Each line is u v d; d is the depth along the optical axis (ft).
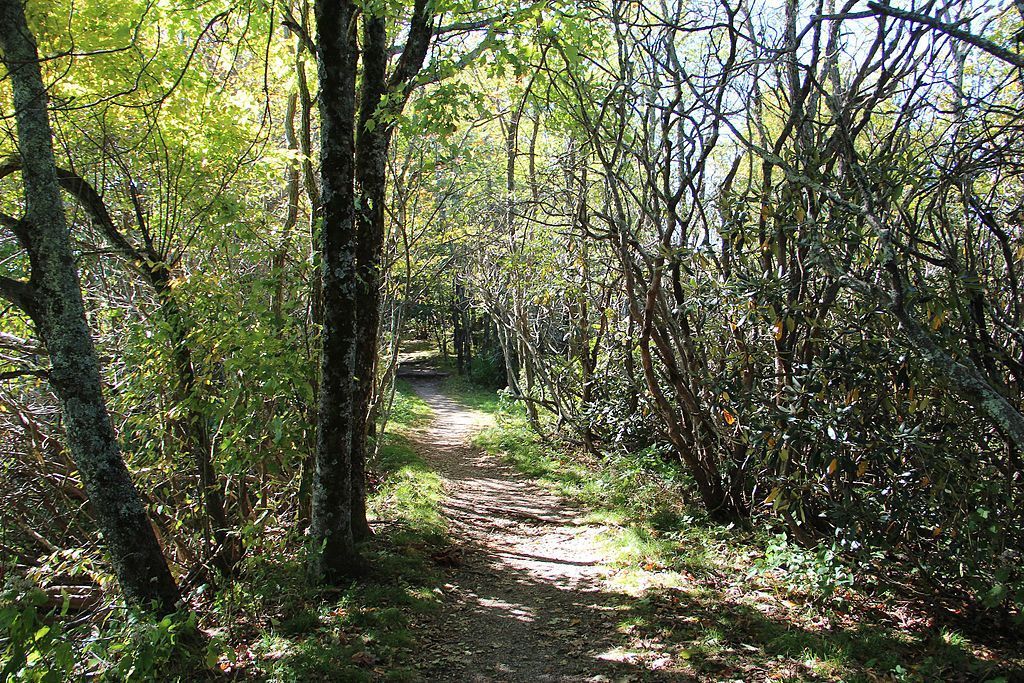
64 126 26.68
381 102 22.58
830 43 24.21
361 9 24.63
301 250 26.81
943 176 17.30
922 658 17.08
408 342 171.83
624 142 28.66
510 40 22.15
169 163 26.58
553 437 51.93
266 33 28.99
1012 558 17.98
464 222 52.47
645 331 27.63
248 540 21.43
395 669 16.85
